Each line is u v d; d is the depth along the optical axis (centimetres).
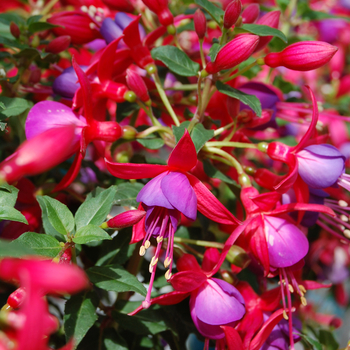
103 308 25
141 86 25
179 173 21
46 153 14
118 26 27
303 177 24
